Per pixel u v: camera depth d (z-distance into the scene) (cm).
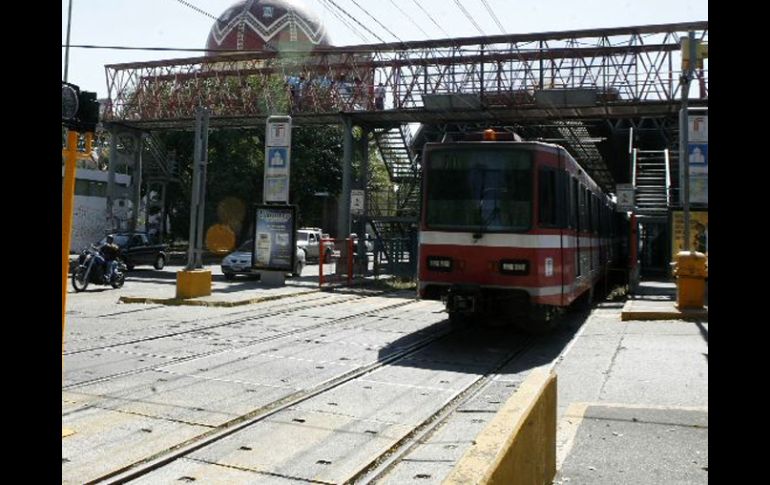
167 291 1942
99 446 563
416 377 872
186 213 4538
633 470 505
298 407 705
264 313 1493
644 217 2441
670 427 611
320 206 4581
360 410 698
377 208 2923
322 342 1123
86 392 739
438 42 2548
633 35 2364
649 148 3122
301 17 5453
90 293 1867
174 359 939
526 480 395
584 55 2456
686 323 1309
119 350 997
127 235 2908
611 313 1568
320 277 2125
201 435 598
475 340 1194
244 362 934
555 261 1178
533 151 1156
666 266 2534
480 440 354
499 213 1153
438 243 1178
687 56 1515
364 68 2716
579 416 648
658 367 908
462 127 2744
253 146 4162
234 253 2562
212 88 3098
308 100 2880
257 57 2950
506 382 855
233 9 5494
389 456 557
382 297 1952
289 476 505
